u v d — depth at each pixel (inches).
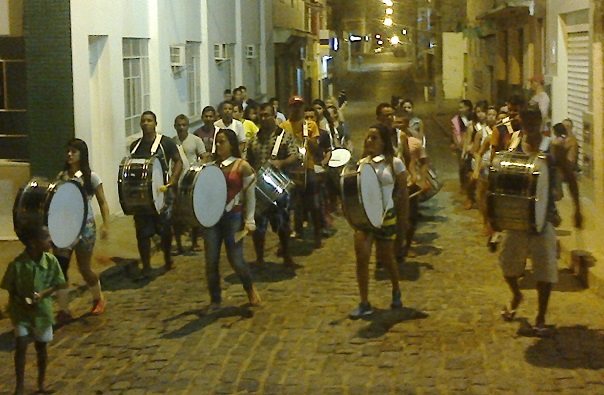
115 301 355.6
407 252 426.6
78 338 306.0
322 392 249.0
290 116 446.9
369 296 354.3
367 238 317.4
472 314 322.7
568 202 541.0
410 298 349.4
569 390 244.5
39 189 289.6
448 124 1334.9
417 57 2856.8
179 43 642.8
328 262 424.8
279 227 406.9
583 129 548.7
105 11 493.4
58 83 447.8
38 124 451.5
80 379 265.3
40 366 254.1
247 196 331.9
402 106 532.7
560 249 407.5
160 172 384.5
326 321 319.6
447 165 868.0
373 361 274.2
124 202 375.2
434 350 282.8
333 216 562.6
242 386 255.4
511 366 265.4
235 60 874.1
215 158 338.3
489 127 530.6
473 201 580.7
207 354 285.6
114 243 452.8
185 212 309.3
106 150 507.8
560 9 611.5
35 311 249.3
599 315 318.7
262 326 315.3
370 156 318.7
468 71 1578.5
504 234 302.7
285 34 1126.4
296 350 287.3
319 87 1723.7
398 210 327.0
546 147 288.8
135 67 562.3
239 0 874.8
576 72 584.7
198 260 432.8
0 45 458.6
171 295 364.2
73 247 309.7
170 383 259.8
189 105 694.5
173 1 624.4
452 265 410.9
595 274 353.7
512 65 1000.9
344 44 3142.2
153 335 307.6
